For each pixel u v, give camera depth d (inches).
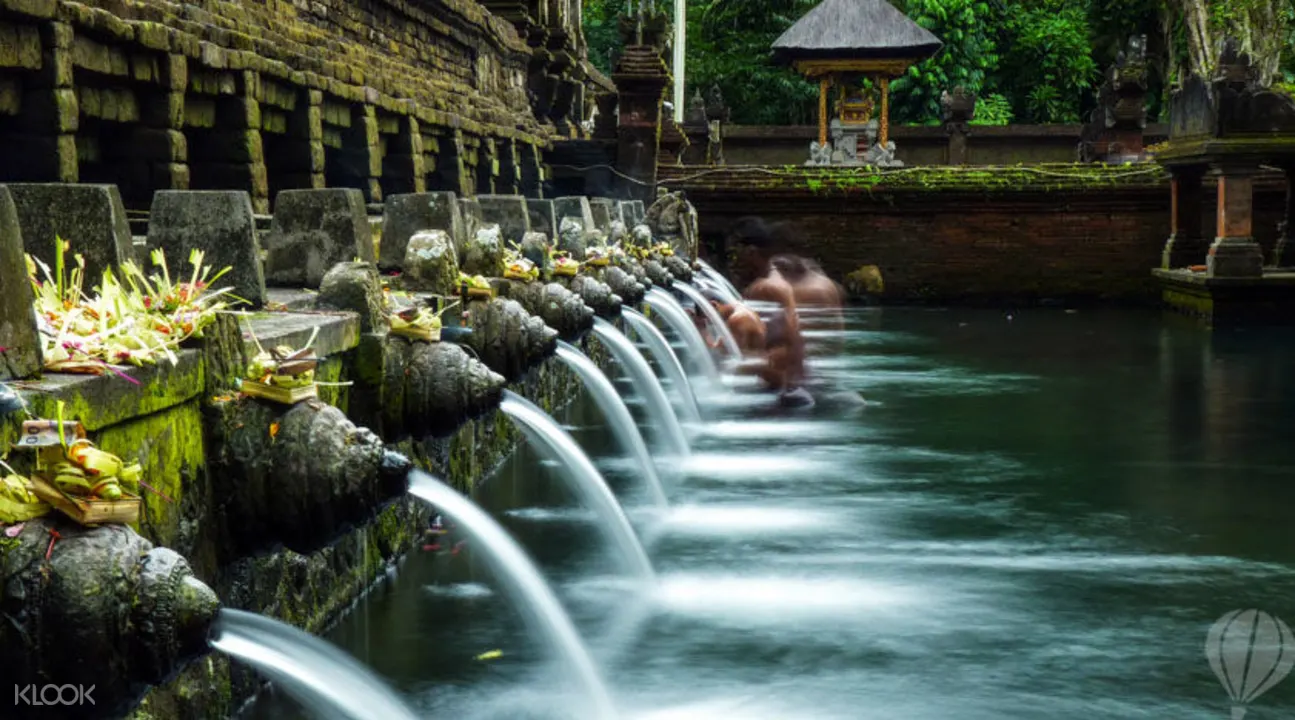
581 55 1525.6
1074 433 450.0
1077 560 285.1
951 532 309.4
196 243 235.8
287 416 173.3
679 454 404.2
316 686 164.1
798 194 1045.8
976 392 551.5
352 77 598.5
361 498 173.9
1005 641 229.9
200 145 458.3
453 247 304.5
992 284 1055.0
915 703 201.0
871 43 1323.8
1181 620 242.5
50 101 332.2
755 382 509.4
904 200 1047.0
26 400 125.7
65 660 118.5
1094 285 1049.5
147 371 151.1
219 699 180.1
